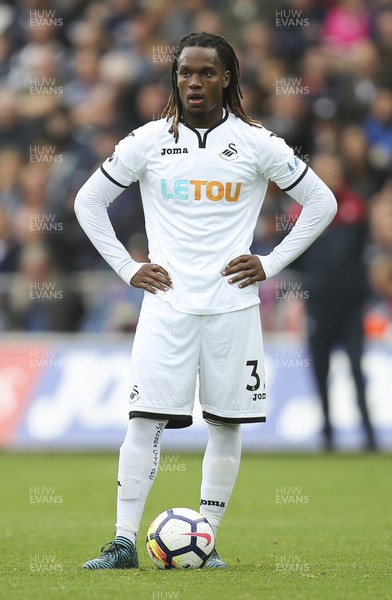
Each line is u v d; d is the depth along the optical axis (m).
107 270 56.31
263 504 36.03
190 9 64.94
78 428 53.88
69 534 28.78
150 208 22.53
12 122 62.25
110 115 60.00
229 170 22.03
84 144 58.94
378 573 21.50
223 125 22.23
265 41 61.50
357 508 35.06
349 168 52.19
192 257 21.98
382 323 53.41
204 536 21.86
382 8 63.69
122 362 54.06
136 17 66.81
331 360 51.75
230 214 22.14
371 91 59.34
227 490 23.09
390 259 53.81
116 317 54.56
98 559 21.92
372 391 52.34
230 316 21.98
